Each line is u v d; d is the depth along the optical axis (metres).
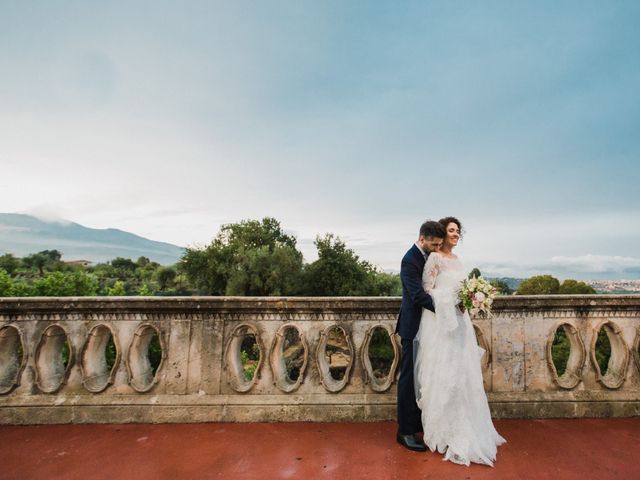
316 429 3.54
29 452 3.18
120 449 3.22
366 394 3.79
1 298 3.85
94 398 3.77
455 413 2.96
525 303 3.85
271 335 3.86
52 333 3.90
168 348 3.86
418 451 3.10
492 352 3.85
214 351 3.86
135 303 3.83
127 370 3.83
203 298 3.83
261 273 42.00
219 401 3.75
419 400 3.18
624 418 3.72
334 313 3.87
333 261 39.00
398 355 3.80
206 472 2.86
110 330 3.87
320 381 3.82
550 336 3.87
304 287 41.03
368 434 3.43
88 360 3.86
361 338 3.86
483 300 2.91
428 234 3.17
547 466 2.88
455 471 2.81
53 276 22.89
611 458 2.99
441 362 3.03
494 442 3.06
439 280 3.13
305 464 2.95
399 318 3.37
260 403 3.74
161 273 73.94
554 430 3.47
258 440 3.35
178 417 3.71
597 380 3.83
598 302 3.85
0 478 2.80
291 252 43.53
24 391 3.79
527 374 3.84
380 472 2.82
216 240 45.72
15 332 3.90
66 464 2.99
